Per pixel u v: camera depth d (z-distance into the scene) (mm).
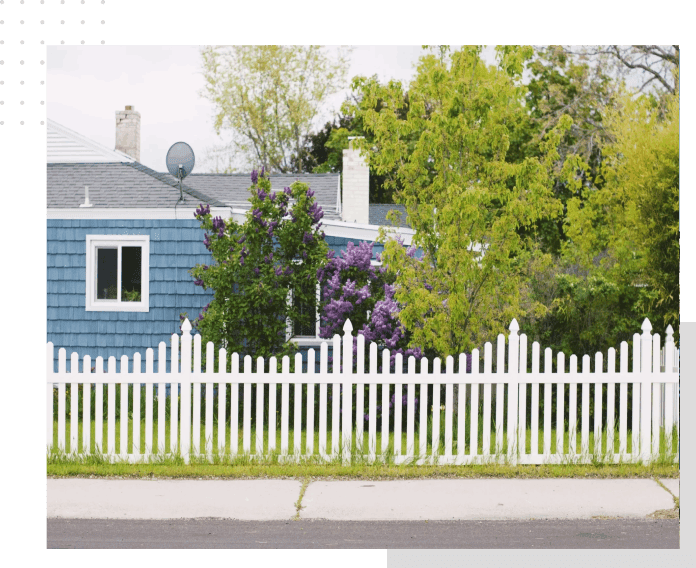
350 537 6461
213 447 9055
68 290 12477
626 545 6383
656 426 8578
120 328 12391
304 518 6898
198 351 8422
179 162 12375
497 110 9758
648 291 11648
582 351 11141
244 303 10617
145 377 8398
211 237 10906
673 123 12203
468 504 7289
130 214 12375
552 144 9641
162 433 8430
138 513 6992
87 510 7059
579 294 11188
